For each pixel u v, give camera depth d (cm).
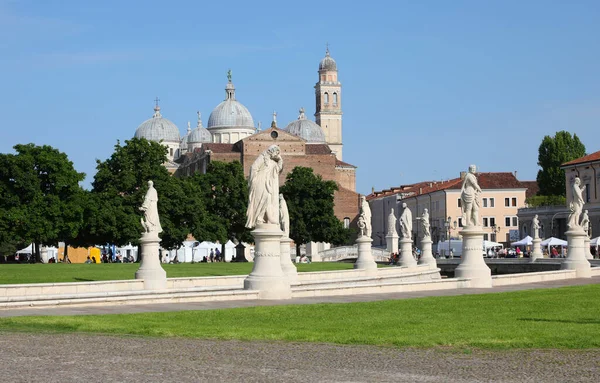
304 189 14338
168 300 3512
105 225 10681
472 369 1764
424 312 2977
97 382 1620
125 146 11300
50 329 2473
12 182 10088
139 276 4853
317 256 14838
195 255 16062
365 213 7131
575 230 5906
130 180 10994
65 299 3594
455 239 15425
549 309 3070
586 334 2294
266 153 3747
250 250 16462
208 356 1934
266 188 3728
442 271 10081
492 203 17875
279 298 3688
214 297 3606
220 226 12250
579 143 18350
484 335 2272
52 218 10169
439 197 18100
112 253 14038
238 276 5341
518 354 1967
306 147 19950
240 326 2523
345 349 2047
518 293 3981
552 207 15338
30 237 10019
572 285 4738
